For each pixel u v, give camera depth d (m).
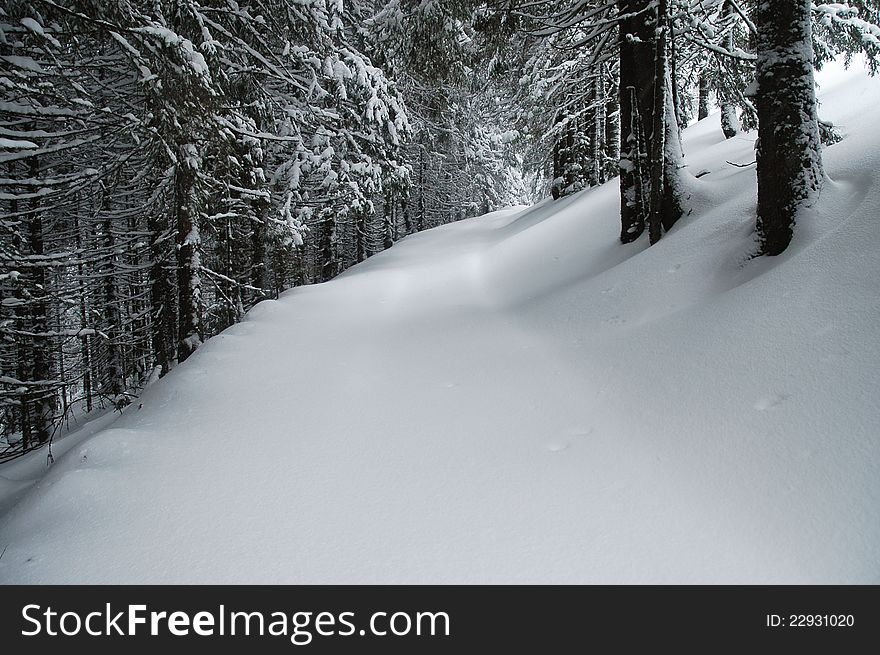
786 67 4.80
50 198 10.97
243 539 2.68
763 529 2.42
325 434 3.95
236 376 5.47
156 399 5.18
